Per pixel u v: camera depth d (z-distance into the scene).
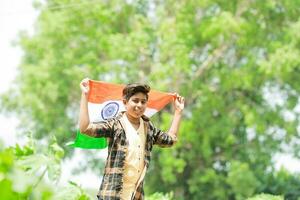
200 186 46.34
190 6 42.56
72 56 43.44
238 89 46.34
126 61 42.44
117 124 6.20
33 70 43.41
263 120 43.81
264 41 43.12
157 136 6.58
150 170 45.94
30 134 4.95
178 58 39.84
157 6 46.09
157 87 40.12
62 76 44.25
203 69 43.97
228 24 39.62
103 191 6.06
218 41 42.56
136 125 6.32
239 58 45.75
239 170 41.50
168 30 41.25
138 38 40.72
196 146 43.44
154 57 43.81
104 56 45.94
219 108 44.03
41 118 44.38
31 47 44.72
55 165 3.34
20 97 43.47
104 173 6.18
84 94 6.04
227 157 45.94
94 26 44.31
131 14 44.78
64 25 43.34
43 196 2.66
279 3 43.69
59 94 43.47
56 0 44.22
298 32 40.38
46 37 44.25
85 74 42.66
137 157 6.19
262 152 46.09
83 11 43.34
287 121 44.97
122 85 6.34
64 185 3.74
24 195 2.62
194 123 42.91
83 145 6.52
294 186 47.19
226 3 43.53
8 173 2.58
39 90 43.34
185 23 41.31
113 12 43.47
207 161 44.97
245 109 43.66
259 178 47.28
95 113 6.29
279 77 42.69
